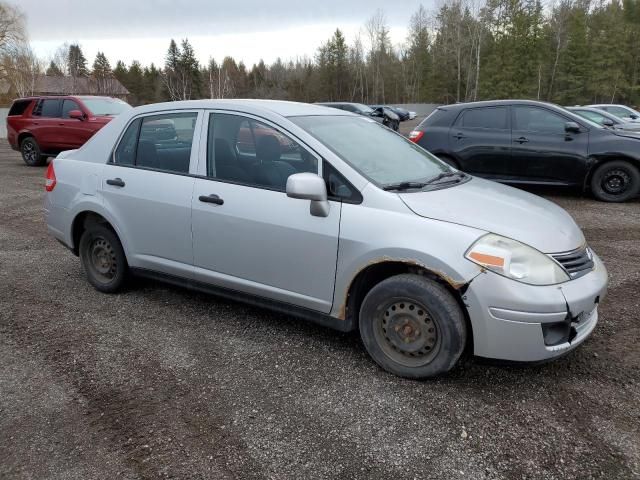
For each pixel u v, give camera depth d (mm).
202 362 3498
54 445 2682
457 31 61594
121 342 3812
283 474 2443
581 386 3139
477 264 2904
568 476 2408
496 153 8852
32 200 9555
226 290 3949
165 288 4910
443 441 2660
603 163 8367
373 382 3215
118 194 4391
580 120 8531
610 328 3898
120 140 4512
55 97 14031
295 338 3832
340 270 3301
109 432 2775
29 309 4453
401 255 3064
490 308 2891
